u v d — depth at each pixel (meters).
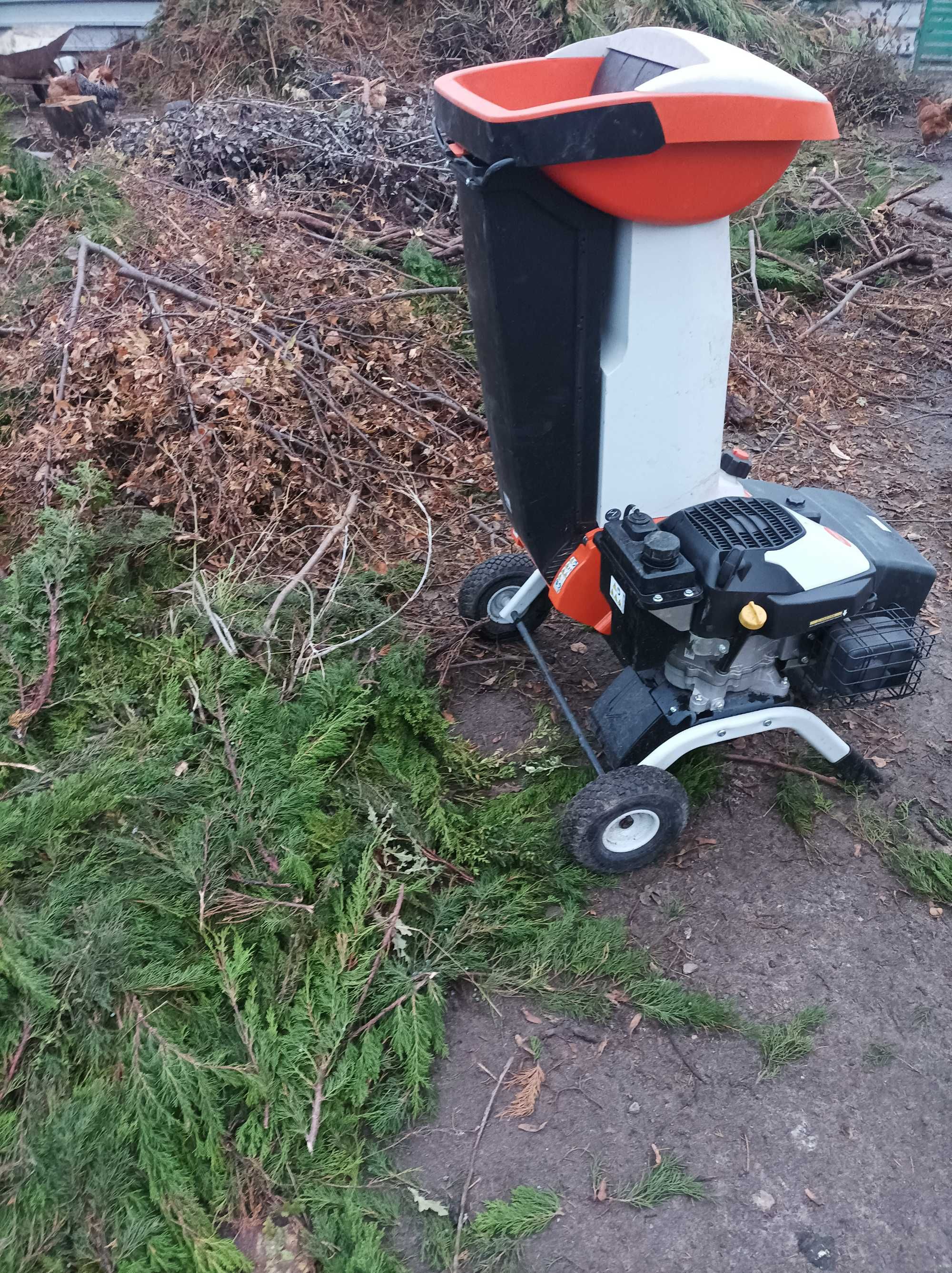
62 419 4.01
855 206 7.50
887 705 3.50
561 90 2.59
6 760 2.85
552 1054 2.46
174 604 3.53
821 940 2.71
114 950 2.27
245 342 4.39
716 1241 2.07
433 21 9.06
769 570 2.44
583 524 2.76
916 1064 2.39
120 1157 2.01
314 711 3.04
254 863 2.59
